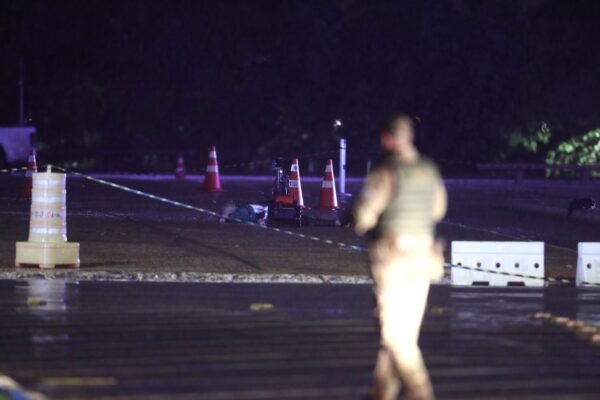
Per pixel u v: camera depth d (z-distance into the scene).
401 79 187.50
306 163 189.62
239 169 189.12
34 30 188.00
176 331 43.47
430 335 43.62
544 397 33.62
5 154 160.62
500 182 165.25
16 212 91.75
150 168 191.38
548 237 85.19
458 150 189.88
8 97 191.88
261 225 84.44
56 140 194.62
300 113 191.25
